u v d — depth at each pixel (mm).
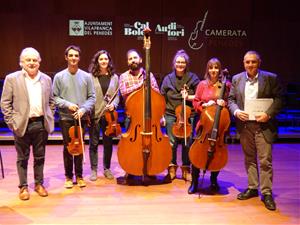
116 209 3871
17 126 3938
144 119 4305
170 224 3545
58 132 6980
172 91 4805
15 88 3947
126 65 7637
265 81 3906
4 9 7309
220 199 4160
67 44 7488
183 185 4602
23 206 3916
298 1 7781
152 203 4035
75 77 4418
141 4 7570
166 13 7609
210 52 7711
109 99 4762
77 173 4531
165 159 4426
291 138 7062
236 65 7777
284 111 7625
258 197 4199
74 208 3881
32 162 5453
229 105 4102
